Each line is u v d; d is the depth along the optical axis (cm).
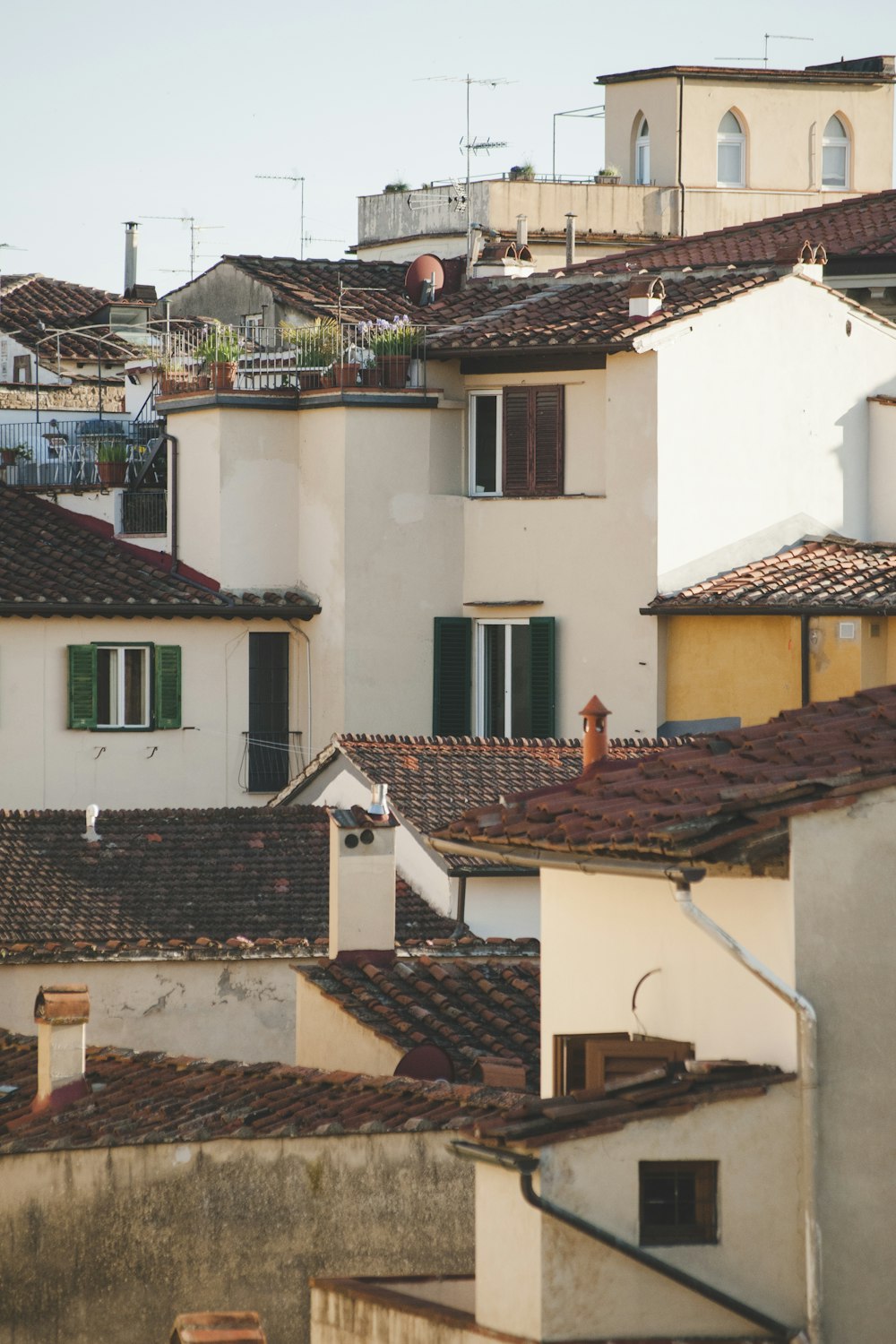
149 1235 2958
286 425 7781
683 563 7362
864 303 8731
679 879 2369
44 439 9231
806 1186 2338
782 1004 2389
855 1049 2361
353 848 4266
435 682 7619
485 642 7638
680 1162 2327
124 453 8125
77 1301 2955
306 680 7775
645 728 7319
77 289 13300
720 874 2430
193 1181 2964
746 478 7481
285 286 9731
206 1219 2959
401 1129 2964
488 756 6031
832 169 11919
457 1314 2425
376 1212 2959
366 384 7625
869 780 2386
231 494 7706
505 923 5438
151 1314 2945
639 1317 2295
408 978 4197
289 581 7788
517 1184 2297
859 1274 2342
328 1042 4116
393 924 4309
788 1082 2352
